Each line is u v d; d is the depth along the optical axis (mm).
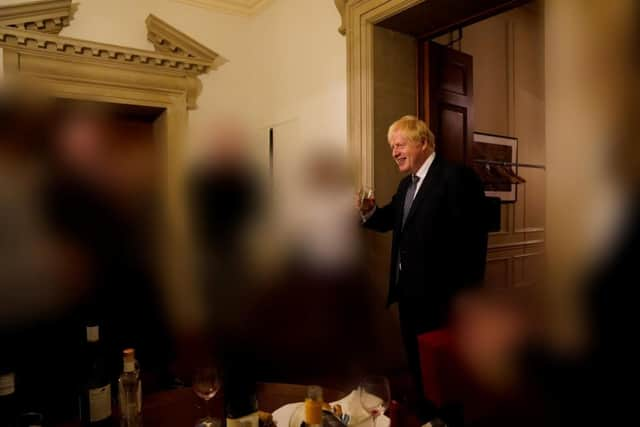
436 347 1295
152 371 2420
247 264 2859
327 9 3023
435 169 1871
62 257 2725
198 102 3615
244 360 1135
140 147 3639
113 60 3195
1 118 2793
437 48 2717
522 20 3697
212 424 1050
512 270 3533
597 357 403
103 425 1082
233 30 3781
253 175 2842
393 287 2051
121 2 3273
